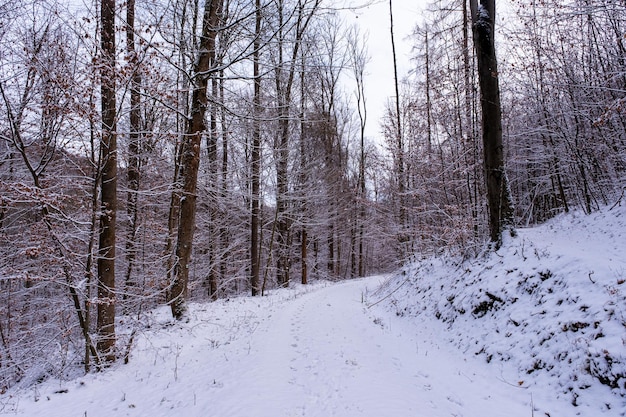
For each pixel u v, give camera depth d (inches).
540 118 478.3
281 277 920.3
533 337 211.9
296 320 363.3
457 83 496.7
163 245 552.1
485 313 274.1
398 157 625.9
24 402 199.9
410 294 429.7
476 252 376.2
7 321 357.1
